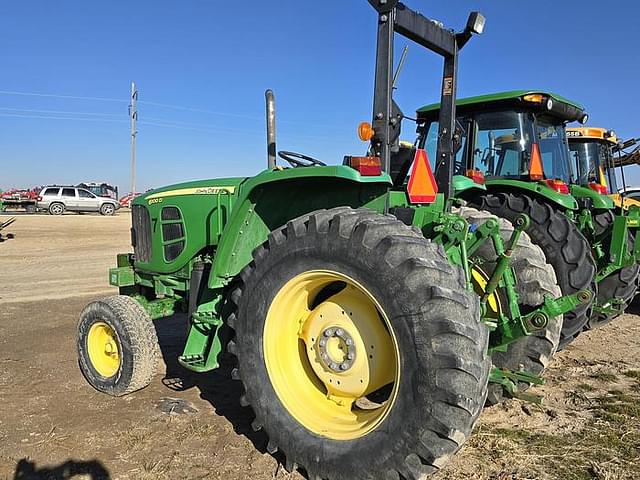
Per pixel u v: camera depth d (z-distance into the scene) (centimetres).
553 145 680
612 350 570
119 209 3912
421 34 356
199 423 385
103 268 1231
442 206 372
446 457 252
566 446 347
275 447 313
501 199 532
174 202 469
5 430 375
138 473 318
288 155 391
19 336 629
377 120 335
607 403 419
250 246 367
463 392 245
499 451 340
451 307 252
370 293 272
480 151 621
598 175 862
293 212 377
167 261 481
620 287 623
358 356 295
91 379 456
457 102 620
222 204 432
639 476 312
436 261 263
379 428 270
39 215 2973
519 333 315
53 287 981
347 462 279
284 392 313
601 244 608
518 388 368
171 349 582
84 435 367
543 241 505
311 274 296
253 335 320
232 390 453
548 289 357
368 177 301
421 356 253
